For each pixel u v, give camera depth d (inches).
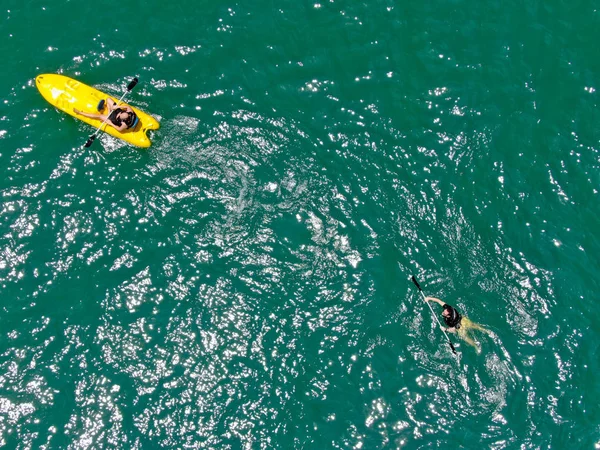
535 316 491.8
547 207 516.7
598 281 501.0
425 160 524.4
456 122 537.0
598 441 462.0
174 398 461.4
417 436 461.7
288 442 456.1
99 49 546.9
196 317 482.3
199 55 548.4
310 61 553.0
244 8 570.3
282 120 529.7
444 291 497.0
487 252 505.0
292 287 492.4
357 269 497.4
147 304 483.8
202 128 525.7
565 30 579.8
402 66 556.1
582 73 561.3
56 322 475.2
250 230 504.7
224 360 472.7
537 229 510.9
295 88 543.2
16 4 563.2
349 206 511.2
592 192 522.6
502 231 509.4
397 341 481.4
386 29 570.3
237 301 487.2
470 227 509.7
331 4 576.1
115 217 502.9
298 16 570.6
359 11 575.5
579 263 504.4
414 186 516.7
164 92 536.4
